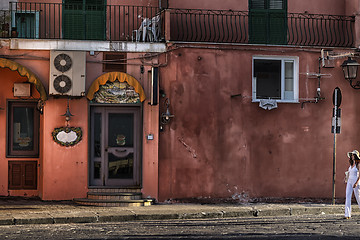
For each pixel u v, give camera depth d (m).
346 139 17.45
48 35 16.72
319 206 15.85
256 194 16.91
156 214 14.16
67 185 16.02
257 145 16.95
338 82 17.41
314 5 17.98
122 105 16.30
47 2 16.72
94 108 16.38
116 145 16.50
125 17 17.02
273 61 17.25
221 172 16.73
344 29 18.00
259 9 17.72
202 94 16.70
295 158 17.16
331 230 12.14
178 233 11.70
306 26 17.94
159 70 16.45
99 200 15.48
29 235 11.41
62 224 13.13
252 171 16.91
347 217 14.23
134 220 13.94
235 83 16.88
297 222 13.44
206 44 16.70
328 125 17.34
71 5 16.88
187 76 16.62
